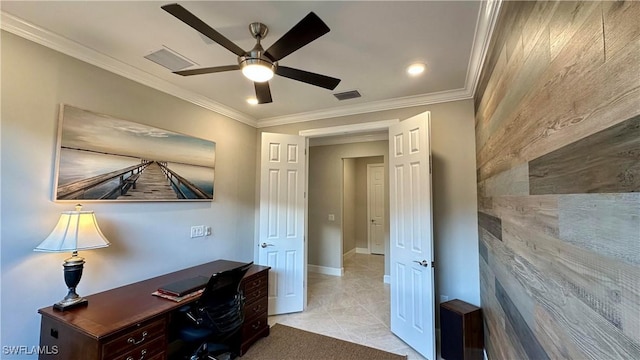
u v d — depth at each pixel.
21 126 1.88
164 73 2.60
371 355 2.64
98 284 2.25
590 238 0.72
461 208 2.91
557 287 0.92
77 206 2.02
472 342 2.45
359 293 4.38
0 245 1.79
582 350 0.76
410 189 2.87
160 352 1.86
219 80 2.77
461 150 2.95
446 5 1.67
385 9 1.71
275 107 3.56
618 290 0.60
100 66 2.30
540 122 1.06
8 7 1.72
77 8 1.73
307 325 3.25
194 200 3.10
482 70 2.27
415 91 2.99
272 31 1.93
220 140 3.51
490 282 2.16
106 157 2.32
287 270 3.64
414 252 2.79
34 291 1.92
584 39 0.75
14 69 1.86
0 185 1.80
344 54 2.24
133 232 2.51
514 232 1.43
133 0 1.65
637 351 0.54
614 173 0.62
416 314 2.73
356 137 5.41
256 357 2.58
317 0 1.63
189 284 2.30
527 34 1.19
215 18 1.80
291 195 3.72
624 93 0.58
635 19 0.55
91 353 1.56
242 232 3.84
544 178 1.02
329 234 5.65
